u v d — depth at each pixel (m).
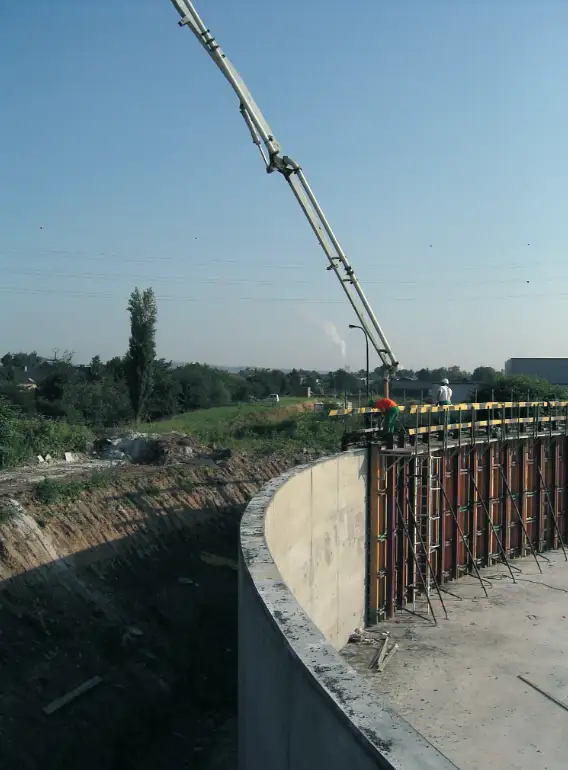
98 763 12.45
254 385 71.88
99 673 14.27
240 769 7.16
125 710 13.77
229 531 22.34
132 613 16.70
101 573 17.34
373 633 18.59
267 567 6.71
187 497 22.39
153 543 19.62
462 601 20.98
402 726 3.41
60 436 27.19
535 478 26.97
